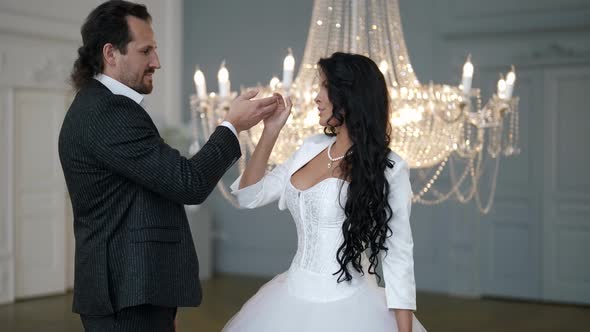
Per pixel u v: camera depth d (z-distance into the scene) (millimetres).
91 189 2109
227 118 2213
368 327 2217
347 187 2240
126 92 2184
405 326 2131
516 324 5648
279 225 7742
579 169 6449
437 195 6832
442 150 3424
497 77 6668
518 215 6688
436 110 3270
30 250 6609
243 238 7953
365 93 2230
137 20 2188
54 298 6617
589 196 6406
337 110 2244
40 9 6441
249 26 7793
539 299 6629
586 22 6223
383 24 3416
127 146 2031
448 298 6676
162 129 7605
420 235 6953
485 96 6691
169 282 2152
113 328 2119
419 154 3354
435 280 6926
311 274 2316
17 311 6027
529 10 6445
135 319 2135
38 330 5348
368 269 2291
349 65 2250
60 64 6730
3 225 6352
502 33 6574
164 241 2148
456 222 6801
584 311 6180
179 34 8078
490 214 6773
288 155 3441
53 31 6559
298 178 2377
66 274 6949
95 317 2158
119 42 2158
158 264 2125
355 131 2211
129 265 2094
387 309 2289
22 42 6418
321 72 2312
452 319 5809
